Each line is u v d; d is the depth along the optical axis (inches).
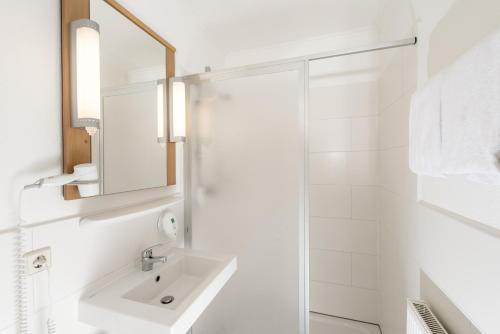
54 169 30.3
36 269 27.5
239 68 51.5
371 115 69.9
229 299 54.0
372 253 70.2
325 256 74.4
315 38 74.3
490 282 21.8
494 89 17.2
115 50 39.2
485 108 18.0
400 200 49.2
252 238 52.1
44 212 29.2
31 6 27.9
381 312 66.7
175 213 55.1
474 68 19.2
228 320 54.1
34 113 28.2
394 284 54.2
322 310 74.7
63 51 30.5
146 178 46.2
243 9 59.9
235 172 53.3
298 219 48.2
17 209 26.4
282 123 49.1
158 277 42.4
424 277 36.9
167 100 52.0
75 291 32.6
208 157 55.6
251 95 51.3
